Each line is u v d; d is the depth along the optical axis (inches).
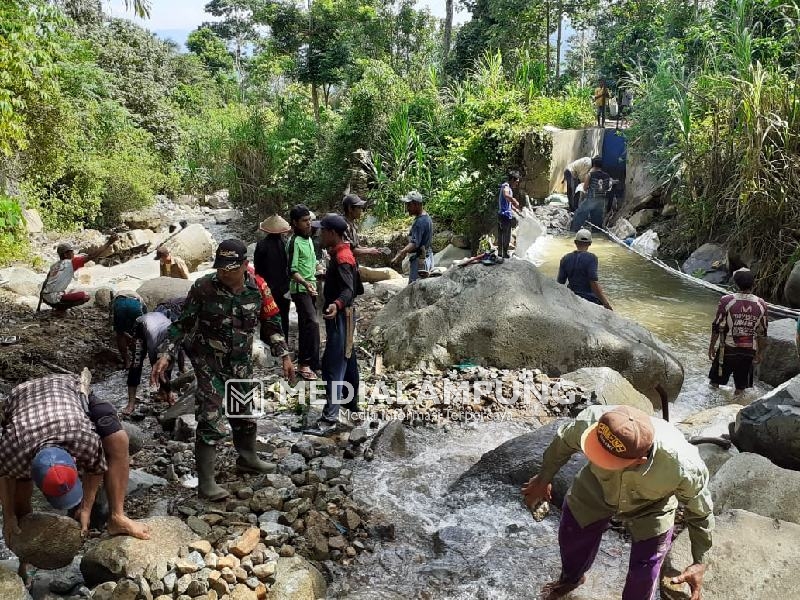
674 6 777.6
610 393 252.5
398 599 155.2
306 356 268.8
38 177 718.5
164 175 1142.3
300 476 198.8
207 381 183.2
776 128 425.1
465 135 684.7
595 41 1138.7
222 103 1813.5
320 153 826.8
